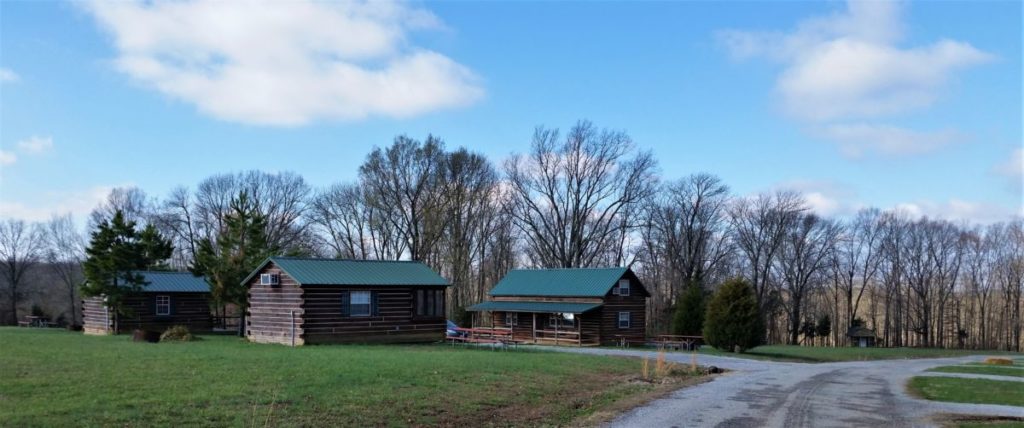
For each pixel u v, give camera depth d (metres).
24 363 17.58
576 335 43.28
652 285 67.19
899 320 73.06
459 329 33.75
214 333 40.38
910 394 17.95
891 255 72.62
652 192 58.53
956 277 72.88
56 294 71.12
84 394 12.47
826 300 76.69
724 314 38.53
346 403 12.84
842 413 14.42
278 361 19.12
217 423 10.63
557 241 59.28
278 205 65.19
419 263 35.12
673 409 14.60
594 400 15.84
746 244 64.06
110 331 39.00
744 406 15.16
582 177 58.16
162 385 13.80
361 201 60.66
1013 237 70.31
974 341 72.56
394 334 32.22
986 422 13.48
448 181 57.81
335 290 30.59
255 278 32.38
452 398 14.30
